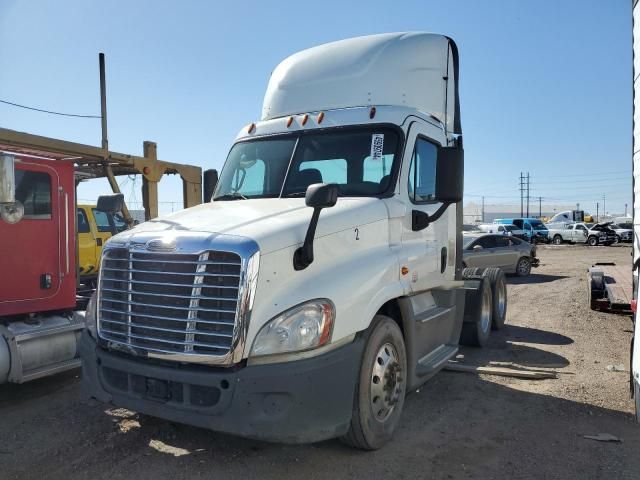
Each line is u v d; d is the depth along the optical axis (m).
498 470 3.84
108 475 3.74
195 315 3.40
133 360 3.67
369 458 3.99
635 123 7.16
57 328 5.66
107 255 3.91
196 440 4.30
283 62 6.11
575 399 5.34
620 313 9.77
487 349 7.55
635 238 7.18
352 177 4.78
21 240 5.60
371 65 5.43
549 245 40.06
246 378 3.27
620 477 3.74
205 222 3.83
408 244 4.72
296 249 3.58
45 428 4.60
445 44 5.78
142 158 8.36
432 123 5.39
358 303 3.75
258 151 5.29
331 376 3.49
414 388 4.62
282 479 3.67
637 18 7.07
